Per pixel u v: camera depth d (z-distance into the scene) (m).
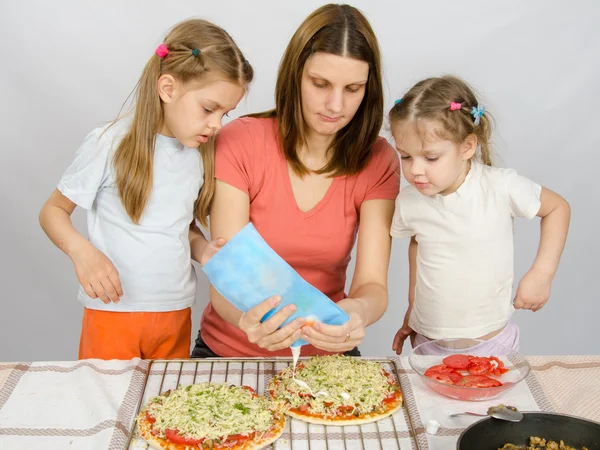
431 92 1.77
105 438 1.42
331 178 1.93
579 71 2.82
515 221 3.02
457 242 1.91
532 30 2.79
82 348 1.97
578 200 2.96
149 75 1.80
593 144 2.90
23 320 2.98
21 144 2.76
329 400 1.53
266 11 2.75
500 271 1.93
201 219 1.98
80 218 2.90
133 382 1.62
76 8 2.65
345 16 1.68
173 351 1.99
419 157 1.79
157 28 2.72
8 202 2.82
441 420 1.51
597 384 1.66
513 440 1.34
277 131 1.92
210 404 1.49
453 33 2.80
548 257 1.88
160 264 1.89
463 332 1.97
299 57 1.71
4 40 2.65
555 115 2.88
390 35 2.79
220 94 1.76
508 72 2.83
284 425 1.49
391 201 1.96
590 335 3.15
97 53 2.71
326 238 1.94
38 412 1.51
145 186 1.83
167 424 1.42
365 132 1.87
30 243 2.88
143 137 1.81
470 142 1.83
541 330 3.16
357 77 1.67
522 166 2.93
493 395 1.58
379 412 1.51
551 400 1.59
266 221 1.93
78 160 1.85
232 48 1.79
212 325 2.07
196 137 1.80
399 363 1.73
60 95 2.73
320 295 1.47
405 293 3.11
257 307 1.44
